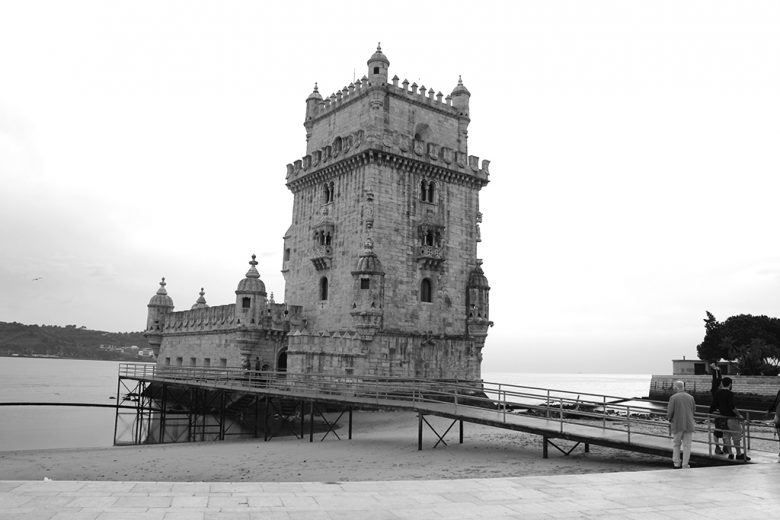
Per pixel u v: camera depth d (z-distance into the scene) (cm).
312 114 6681
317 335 4997
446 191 6100
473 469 2730
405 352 5522
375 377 4409
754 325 10175
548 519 1252
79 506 1262
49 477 3047
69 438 5850
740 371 9419
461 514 1280
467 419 3275
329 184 6109
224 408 5341
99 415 8038
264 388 4862
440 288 5891
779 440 2153
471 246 6216
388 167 5678
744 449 2142
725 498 1459
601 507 1359
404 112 5919
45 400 10294
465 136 6375
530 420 3197
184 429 6138
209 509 1273
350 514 1262
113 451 3912
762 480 1688
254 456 3531
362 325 5294
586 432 2833
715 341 10538
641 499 1444
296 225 6488
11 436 5881
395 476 2644
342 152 5841
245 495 1417
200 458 3525
